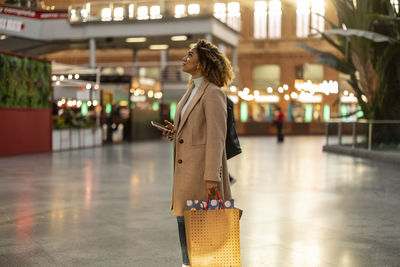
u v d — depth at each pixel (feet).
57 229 17.99
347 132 58.03
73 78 80.33
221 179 11.12
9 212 21.17
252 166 42.04
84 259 14.26
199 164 10.91
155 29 91.61
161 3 91.35
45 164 42.88
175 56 148.97
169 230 17.90
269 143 81.56
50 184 30.12
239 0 106.63
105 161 46.11
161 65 105.50
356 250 15.37
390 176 35.04
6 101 51.08
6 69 50.85
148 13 91.61
